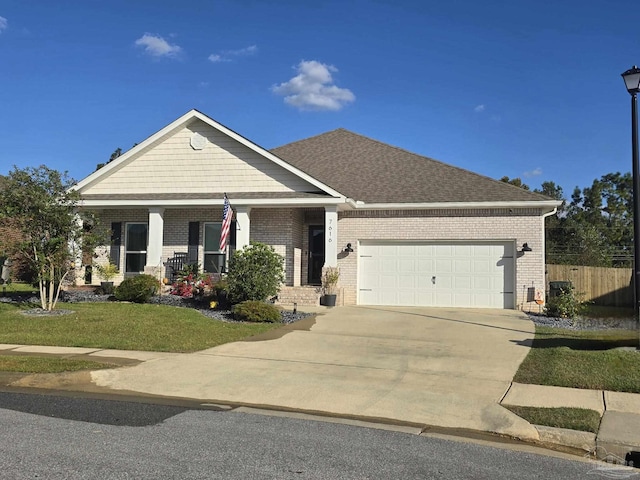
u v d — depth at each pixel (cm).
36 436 572
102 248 1939
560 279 2280
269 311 1379
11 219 1385
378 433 621
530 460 550
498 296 1758
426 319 1455
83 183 1905
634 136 1006
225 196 1611
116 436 579
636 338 1059
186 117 1847
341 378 861
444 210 1798
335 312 1561
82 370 875
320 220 1961
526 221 1739
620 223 4675
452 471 507
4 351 1012
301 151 2309
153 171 1892
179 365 927
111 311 1409
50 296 1419
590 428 631
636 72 993
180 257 1909
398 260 1834
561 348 1010
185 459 513
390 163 2095
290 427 633
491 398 755
